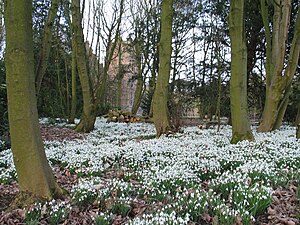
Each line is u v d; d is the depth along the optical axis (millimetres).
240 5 7793
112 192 3953
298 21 11312
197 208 3311
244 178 4270
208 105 18703
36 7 18609
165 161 5820
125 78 35906
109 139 10680
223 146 7676
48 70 21219
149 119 20422
